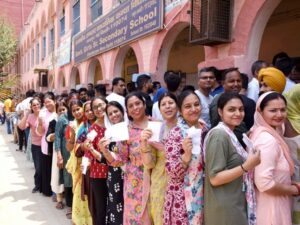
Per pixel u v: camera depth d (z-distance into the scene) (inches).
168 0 298.4
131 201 127.2
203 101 159.6
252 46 208.5
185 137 104.7
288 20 297.6
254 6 202.1
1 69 1034.1
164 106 117.8
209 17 209.8
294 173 103.5
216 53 231.6
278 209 97.3
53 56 776.9
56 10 743.7
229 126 101.3
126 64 571.5
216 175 93.7
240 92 148.4
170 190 108.6
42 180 243.4
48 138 220.8
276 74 123.1
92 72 543.2
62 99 223.5
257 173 96.2
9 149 455.8
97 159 152.4
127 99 129.3
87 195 161.5
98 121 158.1
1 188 263.9
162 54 320.2
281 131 106.3
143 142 114.4
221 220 94.4
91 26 509.7
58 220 196.4
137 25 354.0
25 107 334.6
